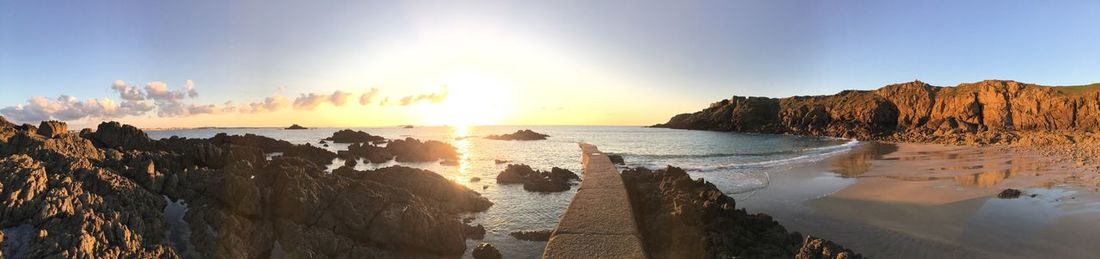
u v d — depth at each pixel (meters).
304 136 106.81
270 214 14.80
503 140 93.31
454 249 15.52
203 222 13.50
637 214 20.97
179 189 15.25
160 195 14.82
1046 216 19.88
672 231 16.92
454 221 17.34
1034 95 83.88
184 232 13.14
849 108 109.69
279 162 19.84
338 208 15.29
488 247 15.52
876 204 23.09
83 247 10.19
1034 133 72.38
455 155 49.28
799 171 37.69
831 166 41.28
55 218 10.85
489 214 21.17
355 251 13.98
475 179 31.64
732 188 28.83
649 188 25.20
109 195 12.85
